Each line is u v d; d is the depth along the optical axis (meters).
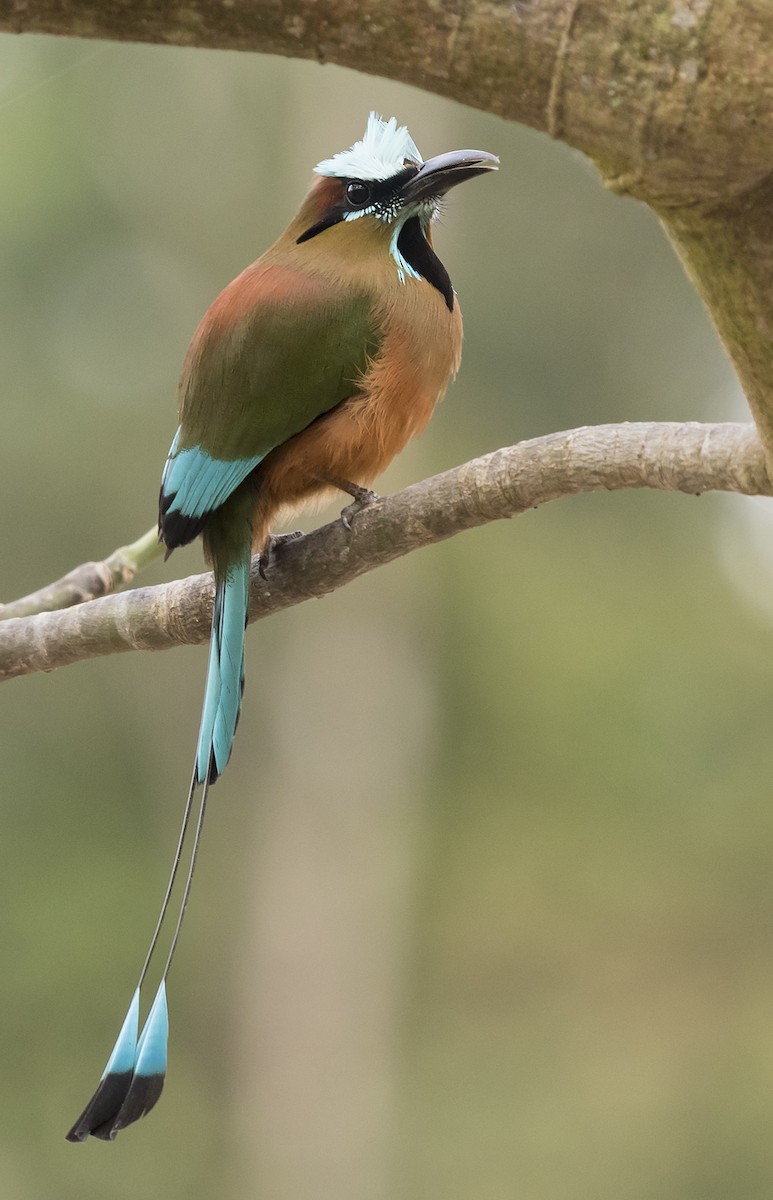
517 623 17.11
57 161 15.74
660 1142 16.08
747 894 17.38
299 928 15.27
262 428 5.13
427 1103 16.50
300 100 14.38
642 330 16.88
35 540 16.16
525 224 16.72
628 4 2.11
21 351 15.98
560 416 16.91
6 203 15.70
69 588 5.46
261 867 15.37
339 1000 15.33
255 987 15.47
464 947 17.38
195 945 16.61
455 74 2.20
